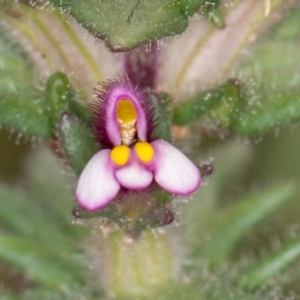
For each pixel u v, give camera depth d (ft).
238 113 0.31
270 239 0.39
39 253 0.35
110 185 0.28
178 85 0.31
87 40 0.31
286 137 0.43
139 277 0.32
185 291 0.32
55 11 0.30
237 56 0.32
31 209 0.37
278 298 0.34
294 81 0.31
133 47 0.27
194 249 0.36
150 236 0.32
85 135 0.29
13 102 0.31
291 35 0.32
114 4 0.28
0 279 0.39
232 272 0.34
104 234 0.32
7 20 0.31
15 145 0.43
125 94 0.28
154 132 0.29
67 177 0.35
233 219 0.36
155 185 0.29
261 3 0.31
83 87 0.31
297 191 0.40
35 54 0.31
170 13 0.28
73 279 0.34
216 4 0.29
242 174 0.41
